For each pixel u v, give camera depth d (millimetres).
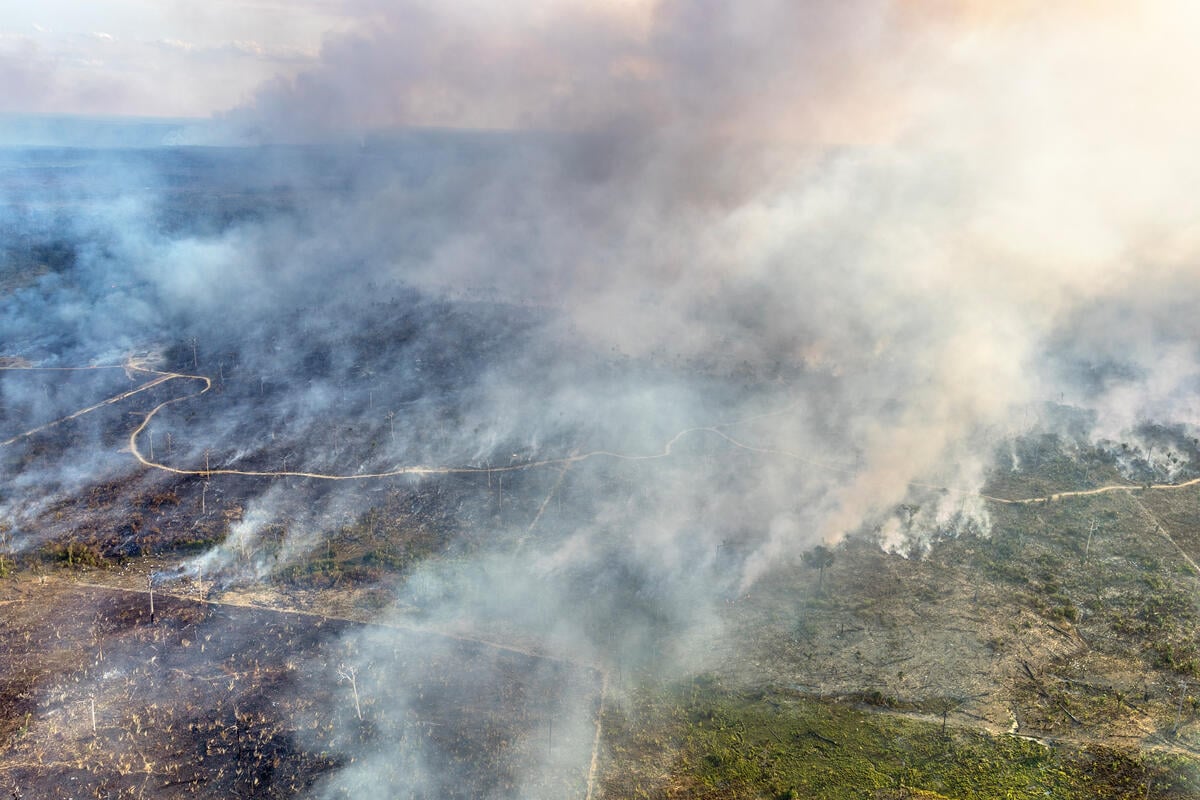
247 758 70562
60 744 71938
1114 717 73250
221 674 81500
